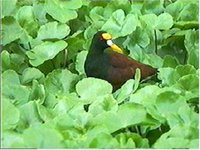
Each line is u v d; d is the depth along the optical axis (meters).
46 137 6.00
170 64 8.59
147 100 7.06
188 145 6.14
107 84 7.66
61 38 8.91
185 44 8.70
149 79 8.27
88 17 9.59
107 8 9.67
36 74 8.21
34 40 8.92
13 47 8.90
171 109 6.75
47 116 6.86
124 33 8.89
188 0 9.69
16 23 8.84
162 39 9.09
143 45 8.95
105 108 7.07
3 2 9.29
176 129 6.36
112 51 8.41
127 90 7.61
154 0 9.77
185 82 7.53
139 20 9.20
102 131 6.42
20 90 7.50
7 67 8.42
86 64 8.42
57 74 8.12
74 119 6.71
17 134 6.23
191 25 9.12
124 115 6.65
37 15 9.45
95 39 8.42
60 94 7.85
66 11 9.20
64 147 6.03
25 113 6.80
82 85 7.65
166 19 9.16
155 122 6.63
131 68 8.24
